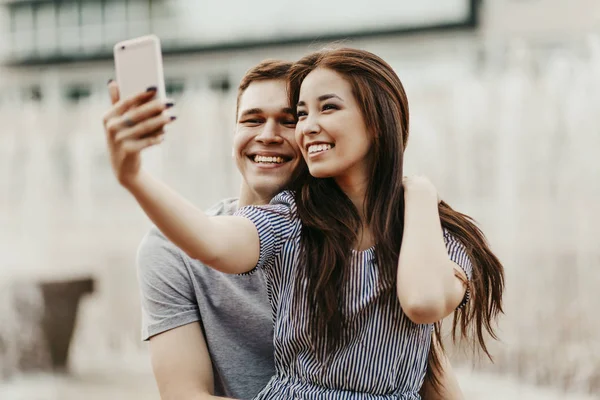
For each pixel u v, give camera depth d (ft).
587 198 15.20
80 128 19.24
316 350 4.28
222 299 5.24
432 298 4.02
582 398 13.21
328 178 4.52
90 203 18.93
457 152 15.98
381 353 4.25
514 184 15.58
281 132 5.33
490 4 17.25
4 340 16.28
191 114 18.08
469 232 4.60
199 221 3.82
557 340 14.65
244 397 5.25
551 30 16.96
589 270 14.94
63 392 14.46
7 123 19.47
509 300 15.02
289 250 4.37
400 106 4.52
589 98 15.43
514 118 15.70
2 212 19.19
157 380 5.23
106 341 18.03
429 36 17.54
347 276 4.29
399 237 4.39
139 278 5.40
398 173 4.43
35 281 16.40
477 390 13.20
